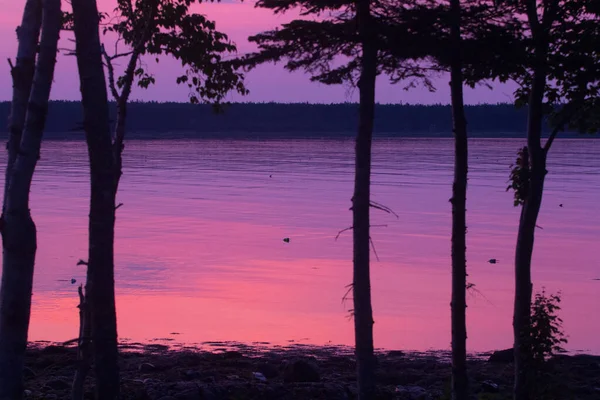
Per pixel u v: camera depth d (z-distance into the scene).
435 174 128.75
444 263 47.06
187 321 31.98
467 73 16.86
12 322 12.09
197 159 177.38
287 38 14.14
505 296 37.66
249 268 45.03
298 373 21.48
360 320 14.62
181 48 17.80
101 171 13.70
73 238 55.81
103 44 16.97
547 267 46.25
